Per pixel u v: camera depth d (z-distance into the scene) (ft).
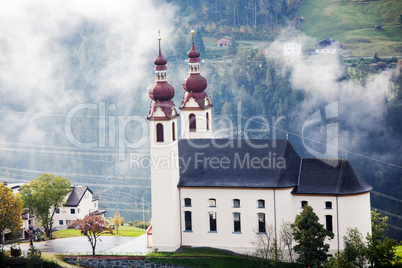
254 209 532.32
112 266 540.52
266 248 521.65
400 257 506.89
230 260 522.47
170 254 536.42
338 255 483.10
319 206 521.24
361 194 515.50
